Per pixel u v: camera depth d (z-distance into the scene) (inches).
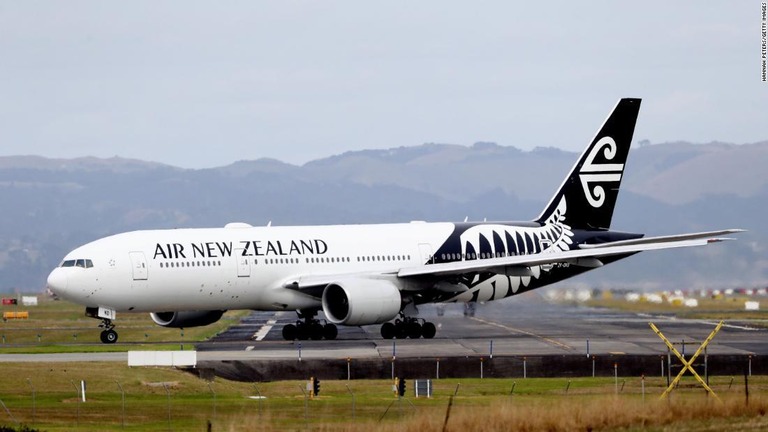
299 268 6899.6
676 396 4712.1
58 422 4178.2
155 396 4864.7
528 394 5088.6
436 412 4311.0
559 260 6943.9
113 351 6294.3
